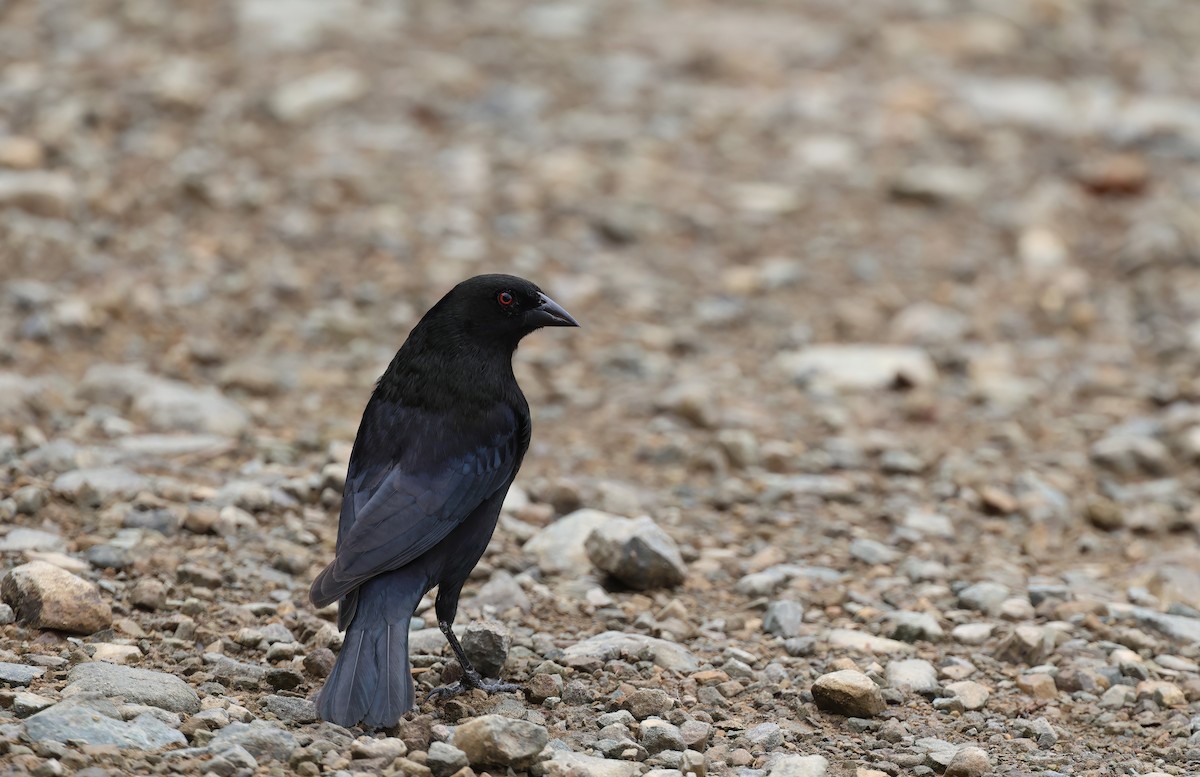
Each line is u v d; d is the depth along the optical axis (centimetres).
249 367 1369
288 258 1672
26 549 929
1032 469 1293
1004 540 1141
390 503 759
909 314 1655
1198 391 1466
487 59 2377
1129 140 2194
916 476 1272
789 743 782
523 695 810
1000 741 799
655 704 797
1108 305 1712
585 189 1930
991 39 2559
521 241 1784
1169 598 1018
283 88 2158
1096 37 2677
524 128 2120
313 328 1498
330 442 1212
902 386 1484
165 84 2080
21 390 1213
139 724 691
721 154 2097
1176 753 787
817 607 987
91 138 1912
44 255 1580
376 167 1941
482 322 809
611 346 1562
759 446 1312
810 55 2492
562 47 2464
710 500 1193
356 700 681
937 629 944
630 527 1012
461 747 700
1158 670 902
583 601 970
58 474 1073
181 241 1678
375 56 2330
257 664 823
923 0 2764
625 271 1742
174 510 1012
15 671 750
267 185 1852
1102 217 1964
